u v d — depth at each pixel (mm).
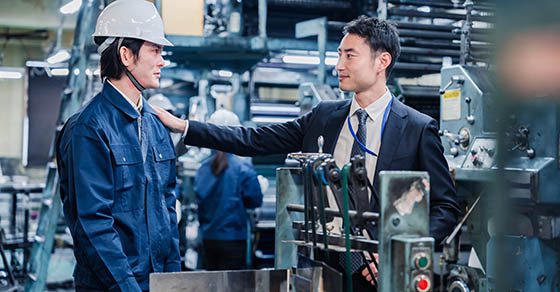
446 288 3051
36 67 11766
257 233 5680
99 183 2127
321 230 1988
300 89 4555
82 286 2223
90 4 5242
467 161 3129
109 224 2115
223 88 6953
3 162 11750
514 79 1597
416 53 4117
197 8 4395
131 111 2270
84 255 2152
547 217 2795
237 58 5430
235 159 5215
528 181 2740
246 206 5238
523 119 2781
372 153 2264
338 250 1818
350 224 1824
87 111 2209
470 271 2924
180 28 4383
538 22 1550
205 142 2619
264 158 6266
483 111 3094
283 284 1961
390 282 1604
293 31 5098
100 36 2289
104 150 2148
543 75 1576
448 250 2977
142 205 2258
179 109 7512
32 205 8203
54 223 4789
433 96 4109
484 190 2980
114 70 2275
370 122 2312
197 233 6012
